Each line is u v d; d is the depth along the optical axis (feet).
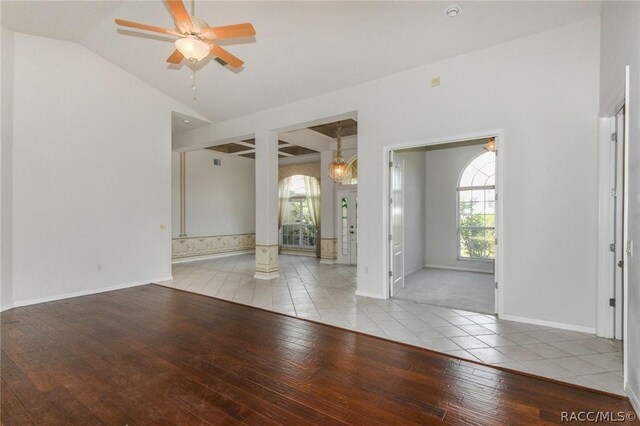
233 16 12.33
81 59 16.05
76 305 14.38
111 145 17.24
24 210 14.32
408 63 13.78
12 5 12.37
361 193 15.72
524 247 11.75
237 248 32.27
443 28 11.68
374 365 8.59
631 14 7.13
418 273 21.88
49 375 8.11
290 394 7.24
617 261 10.13
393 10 11.23
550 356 9.02
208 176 29.60
